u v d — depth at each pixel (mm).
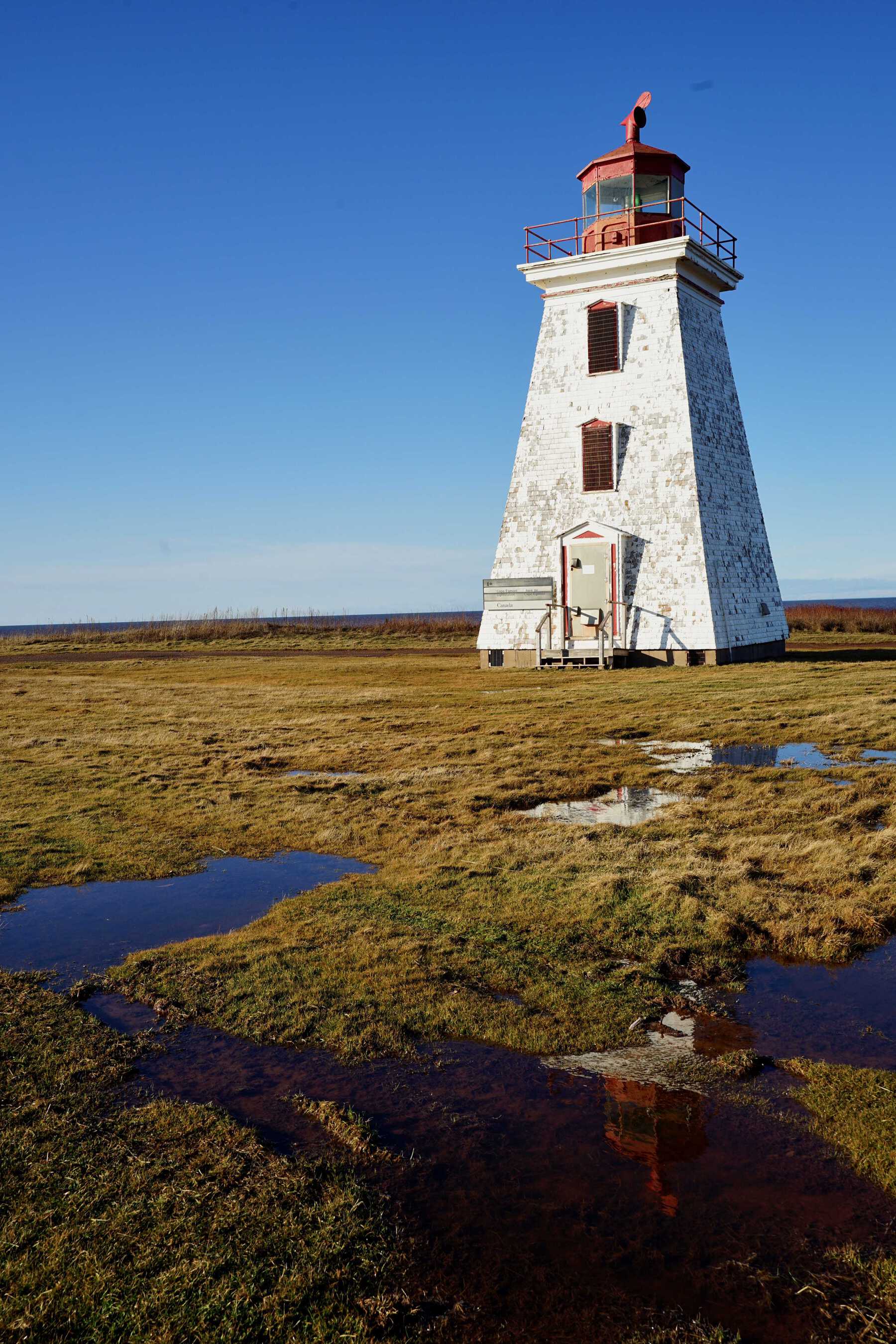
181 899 10641
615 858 11062
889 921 8984
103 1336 4215
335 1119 5902
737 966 8164
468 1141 5699
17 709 29250
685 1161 5457
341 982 8000
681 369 33125
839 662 32344
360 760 18391
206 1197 5141
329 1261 4664
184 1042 7094
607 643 33562
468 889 10320
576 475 34688
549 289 35219
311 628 70125
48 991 8102
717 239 36188
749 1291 4438
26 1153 5559
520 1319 4309
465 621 74625
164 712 27188
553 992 7695
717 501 34125
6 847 12852
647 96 35188
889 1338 4125
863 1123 5715
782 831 11805
